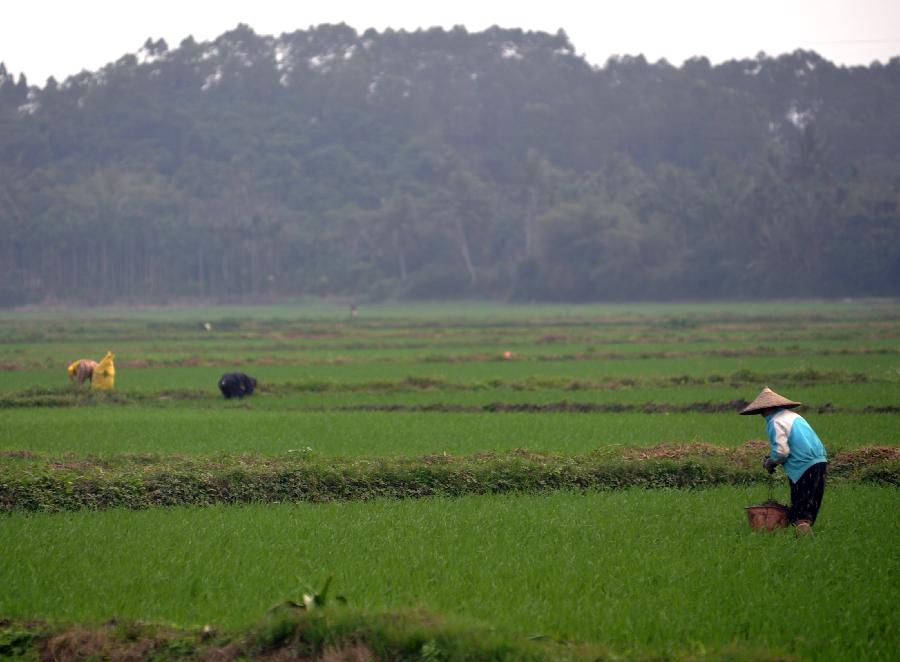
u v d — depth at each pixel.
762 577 46.84
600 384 142.62
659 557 50.50
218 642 40.44
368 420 107.69
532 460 74.88
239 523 58.88
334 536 55.16
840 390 131.38
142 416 114.50
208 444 89.62
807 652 38.16
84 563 50.03
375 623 39.84
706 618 41.59
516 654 37.44
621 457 76.00
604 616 41.62
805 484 55.16
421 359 195.00
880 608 42.38
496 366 180.88
